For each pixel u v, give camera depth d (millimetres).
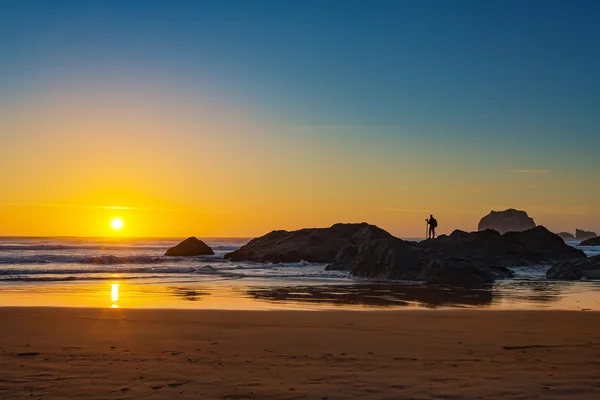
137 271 37969
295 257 49656
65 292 24688
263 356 10906
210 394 8164
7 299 21781
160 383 8742
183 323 15055
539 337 13156
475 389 8398
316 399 7918
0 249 71000
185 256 59281
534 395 8094
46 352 11148
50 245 87812
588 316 16859
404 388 8453
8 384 8664
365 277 34375
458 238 47656
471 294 25062
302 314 16953
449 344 12266
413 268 32938
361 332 13844
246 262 49375
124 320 15477
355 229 57000
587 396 8062
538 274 37562
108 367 9820
